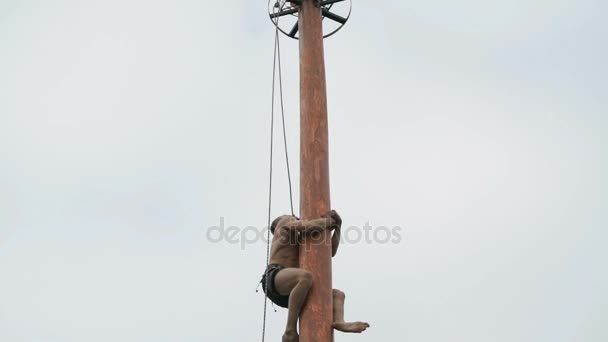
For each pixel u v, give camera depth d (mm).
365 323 10102
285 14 13398
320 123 11156
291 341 10164
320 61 11586
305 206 10766
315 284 10328
